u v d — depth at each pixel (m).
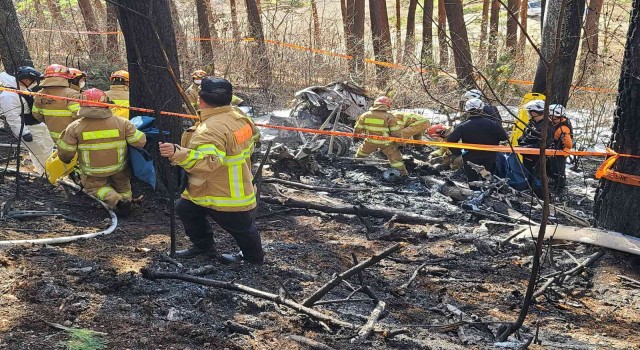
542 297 5.45
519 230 6.80
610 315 5.17
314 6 16.25
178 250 5.72
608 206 6.44
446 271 5.86
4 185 7.47
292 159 9.05
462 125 8.52
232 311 4.45
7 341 3.57
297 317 4.37
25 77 7.81
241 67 14.84
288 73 14.59
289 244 6.34
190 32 16.05
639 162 6.20
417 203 8.13
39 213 6.48
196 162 4.73
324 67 14.83
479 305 5.17
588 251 6.27
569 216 7.27
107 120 6.82
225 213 5.19
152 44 7.38
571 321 5.02
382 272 5.80
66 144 6.75
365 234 6.93
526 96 9.87
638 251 5.98
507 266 6.09
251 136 5.27
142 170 7.00
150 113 7.55
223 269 5.29
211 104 4.96
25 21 15.64
